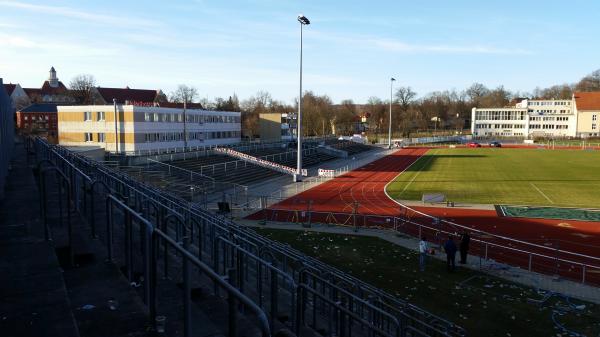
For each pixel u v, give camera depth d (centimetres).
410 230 2647
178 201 1778
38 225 941
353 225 2772
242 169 4978
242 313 823
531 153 8762
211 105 14288
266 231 2584
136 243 952
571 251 2231
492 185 4578
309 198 3800
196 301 775
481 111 15200
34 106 10344
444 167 6406
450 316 1430
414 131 15788
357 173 5762
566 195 3941
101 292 641
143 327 545
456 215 3102
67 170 1216
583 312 1480
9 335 480
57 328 500
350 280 1321
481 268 1931
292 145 8019
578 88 18775
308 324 1075
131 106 5084
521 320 1409
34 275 650
